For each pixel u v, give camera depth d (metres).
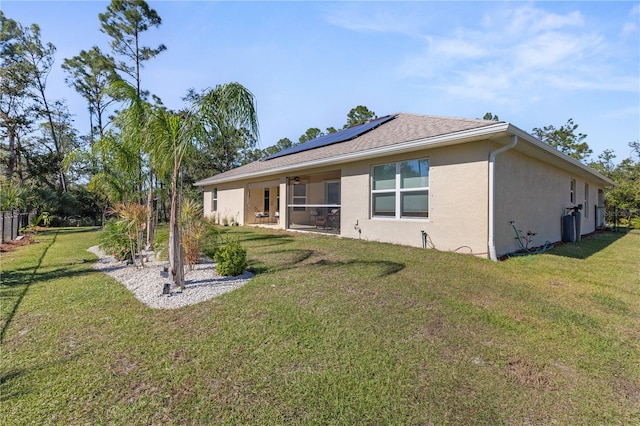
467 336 3.24
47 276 5.81
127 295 4.62
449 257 6.91
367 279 5.23
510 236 7.70
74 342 3.14
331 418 2.09
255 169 14.82
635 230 15.88
